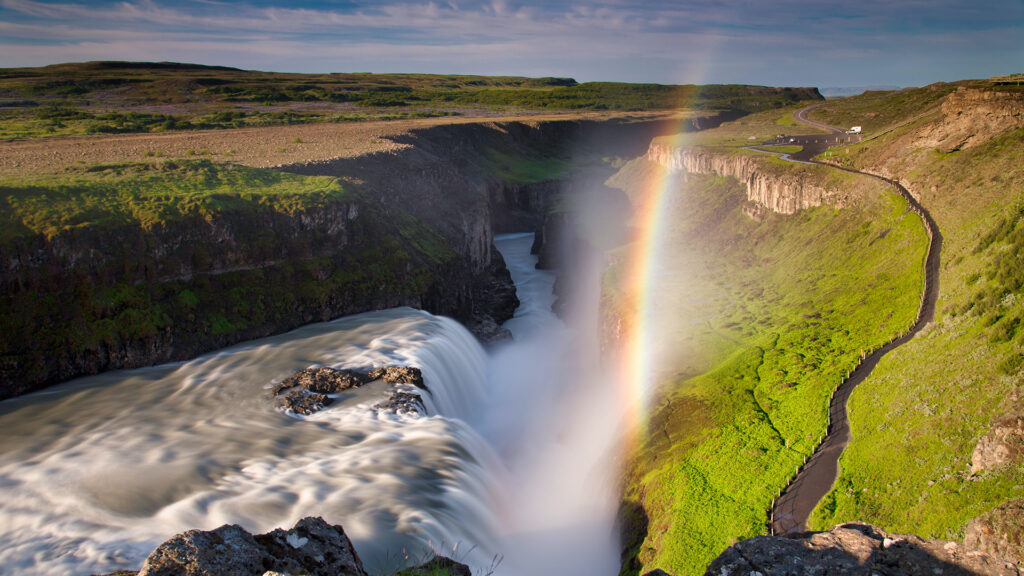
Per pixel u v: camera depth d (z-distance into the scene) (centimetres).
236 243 8075
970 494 3491
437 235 11394
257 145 14612
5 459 4828
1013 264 5756
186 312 7425
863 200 10444
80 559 3522
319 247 8931
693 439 5672
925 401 4741
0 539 3741
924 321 6500
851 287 8425
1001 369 4472
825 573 1419
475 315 11331
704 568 3925
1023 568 1320
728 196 15112
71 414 5719
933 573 1358
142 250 7294
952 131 10050
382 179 11944
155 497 4256
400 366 6862
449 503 4428
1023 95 9156
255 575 1498
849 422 5209
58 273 6706
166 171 9825
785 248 11212
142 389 6328
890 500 3944
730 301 9638
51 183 8094
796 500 4344
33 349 6369
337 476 4612
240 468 4688
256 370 6825
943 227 8238
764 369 6856
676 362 7675
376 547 3672
